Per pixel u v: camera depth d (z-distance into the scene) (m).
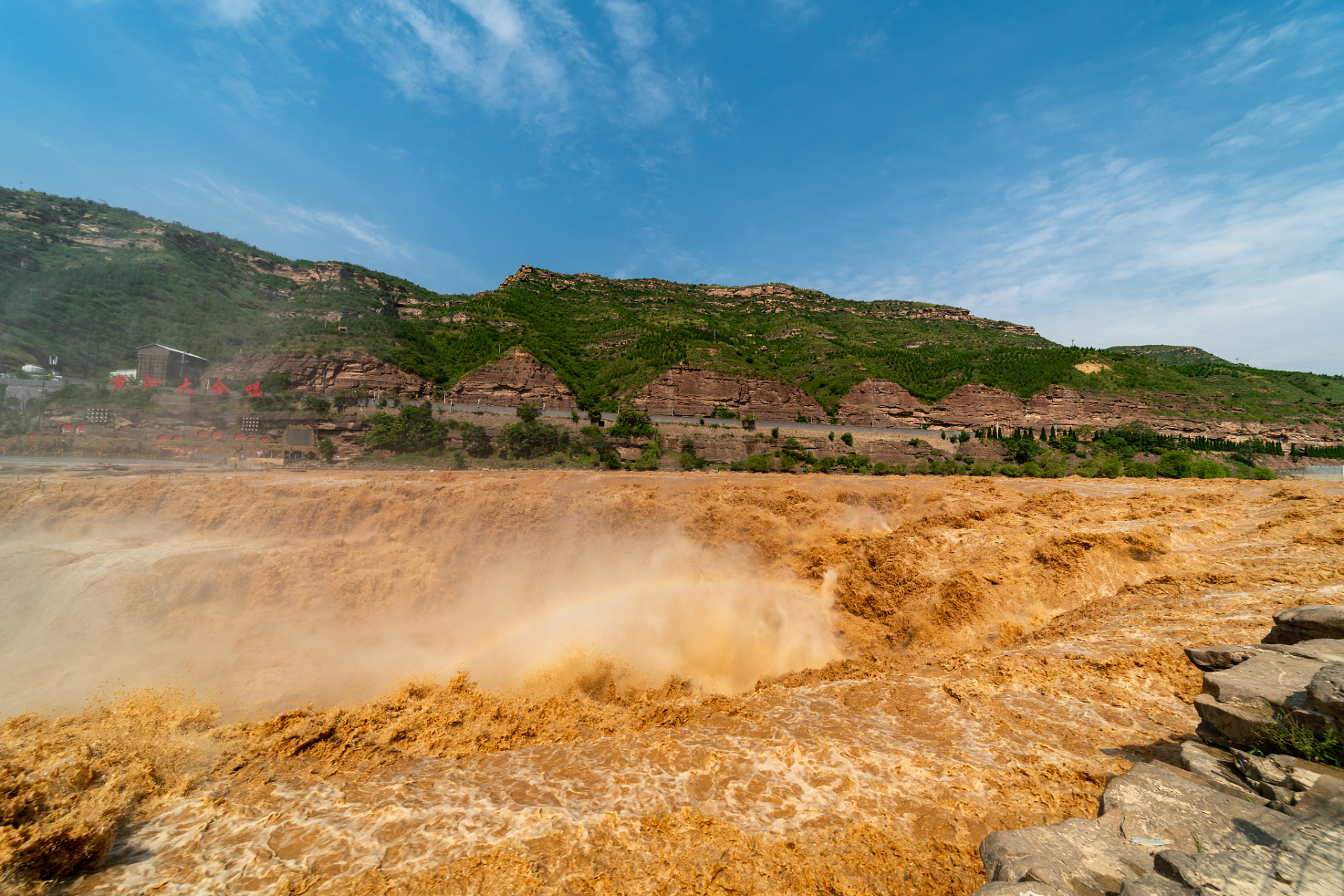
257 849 6.53
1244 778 5.43
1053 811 6.28
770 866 5.88
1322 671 5.54
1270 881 3.66
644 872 5.88
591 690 12.84
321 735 9.48
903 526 21.81
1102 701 8.93
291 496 24.69
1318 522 17.17
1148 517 20.95
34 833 6.11
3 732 9.41
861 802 6.93
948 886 5.34
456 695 11.45
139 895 5.76
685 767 8.10
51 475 31.23
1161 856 4.24
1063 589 15.10
